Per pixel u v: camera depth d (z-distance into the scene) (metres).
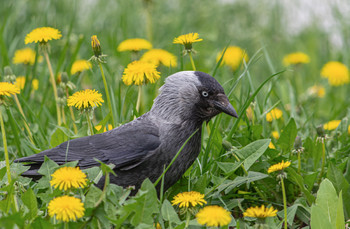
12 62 14.76
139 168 8.32
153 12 18.50
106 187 6.59
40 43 10.28
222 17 19.03
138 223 6.63
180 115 8.55
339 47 18.58
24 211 6.89
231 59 13.82
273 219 7.23
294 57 15.35
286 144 9.70
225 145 8.84
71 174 6.34
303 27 19.75
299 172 9.02
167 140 8.40
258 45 18.02
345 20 18.72
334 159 9.50
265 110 11.17
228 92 10.36
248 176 8.55
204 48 16.77
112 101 10.82
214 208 6.31
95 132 9.66
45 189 8.01
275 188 8.93
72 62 13.00
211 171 9.05
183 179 8.73
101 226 6.62
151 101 10.85
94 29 17.23
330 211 7.46
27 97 12.18
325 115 14.27
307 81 16.97
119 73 13.16
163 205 7.07
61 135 9.80
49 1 16.02
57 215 5.94
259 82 16.31
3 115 11.06
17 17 17.33
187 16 18.83
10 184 6.94
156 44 17.45
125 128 8.65
